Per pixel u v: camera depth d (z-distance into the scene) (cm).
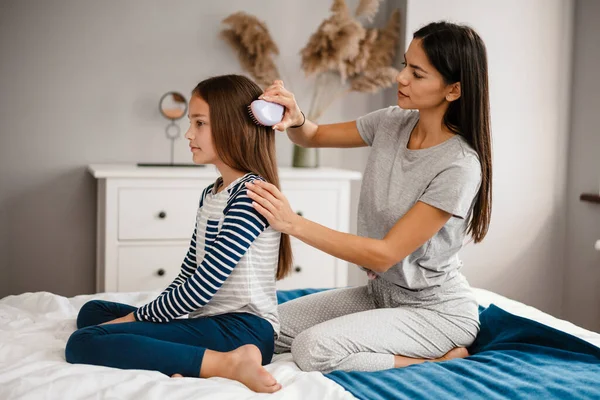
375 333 176
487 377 156
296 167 345
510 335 187
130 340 157
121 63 340
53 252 341
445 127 184
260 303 172
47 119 334
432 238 182
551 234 357
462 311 188
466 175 174
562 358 173
